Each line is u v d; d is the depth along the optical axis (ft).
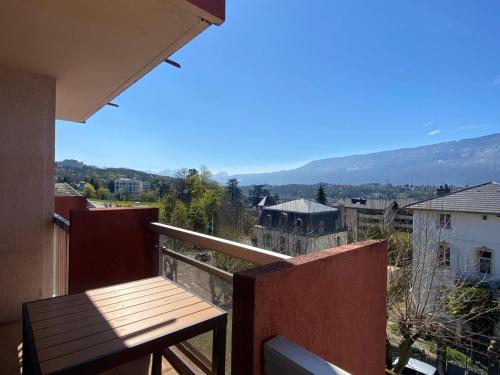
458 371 26.81
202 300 4.58
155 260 8.14
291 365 2.21
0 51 6.55
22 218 7.79
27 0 4.65
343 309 3.56
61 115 12.35
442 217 33.68
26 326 3.67
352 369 3.73
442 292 23.97
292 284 2.75
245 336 2.39
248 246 4.77
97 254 7.59
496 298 26.94
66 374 2.82
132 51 6.50
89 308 4.22
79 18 5.16
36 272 7.97
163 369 5.82
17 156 7.68
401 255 26.45
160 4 4.72
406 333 21.97
